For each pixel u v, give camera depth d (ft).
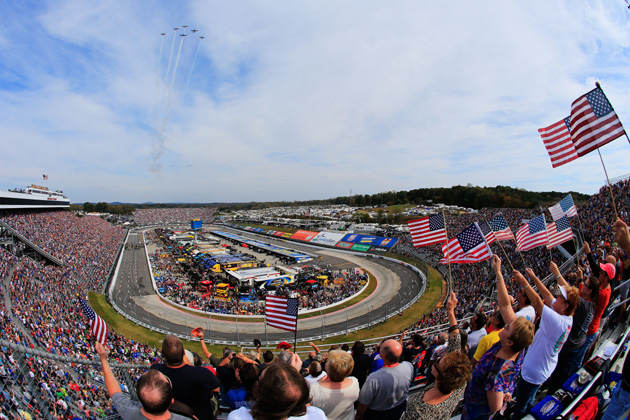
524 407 17.26
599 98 37.42
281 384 10.16
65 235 254.68
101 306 138.92
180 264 239.91
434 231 47.06
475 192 502.38
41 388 32.68
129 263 255.50
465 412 16.20
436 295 152.76
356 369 24.26
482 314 26.73
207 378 17.85
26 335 72.18
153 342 108.58
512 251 157.48
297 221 509.35
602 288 20.80
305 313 139.23
